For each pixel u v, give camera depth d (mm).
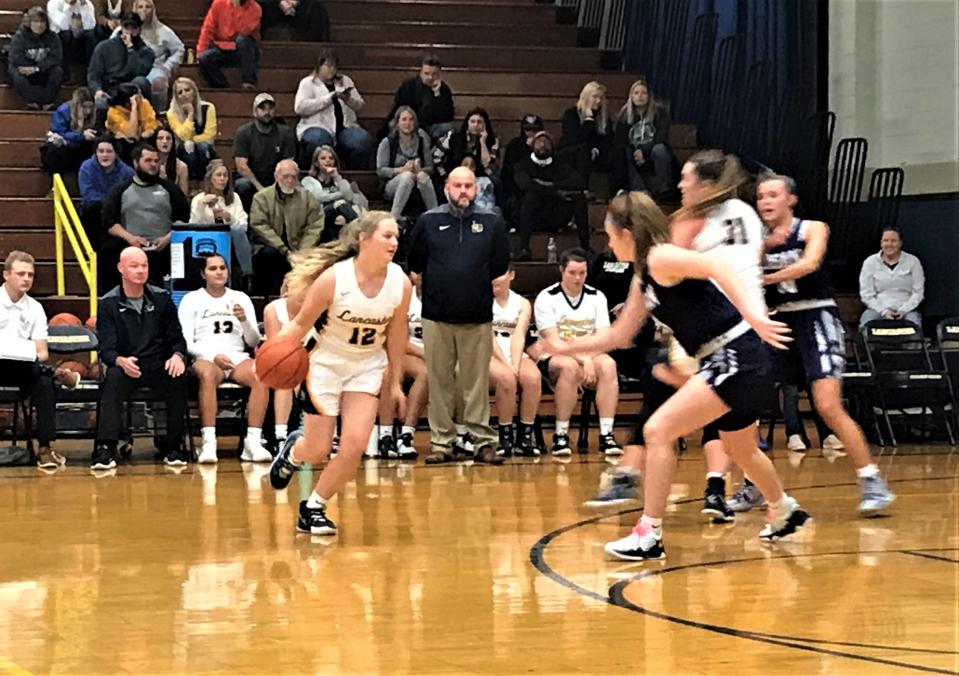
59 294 12227
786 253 7359
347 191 12672
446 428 10164
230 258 11305
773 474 6648
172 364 9961
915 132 14297
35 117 13562
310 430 6887
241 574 5902
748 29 15070
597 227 13789
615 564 6129
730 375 6031
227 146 13781
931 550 6473
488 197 13195
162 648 4625
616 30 16266
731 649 4586
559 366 10648
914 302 12977
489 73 15188
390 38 15812
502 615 5113
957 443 11648
